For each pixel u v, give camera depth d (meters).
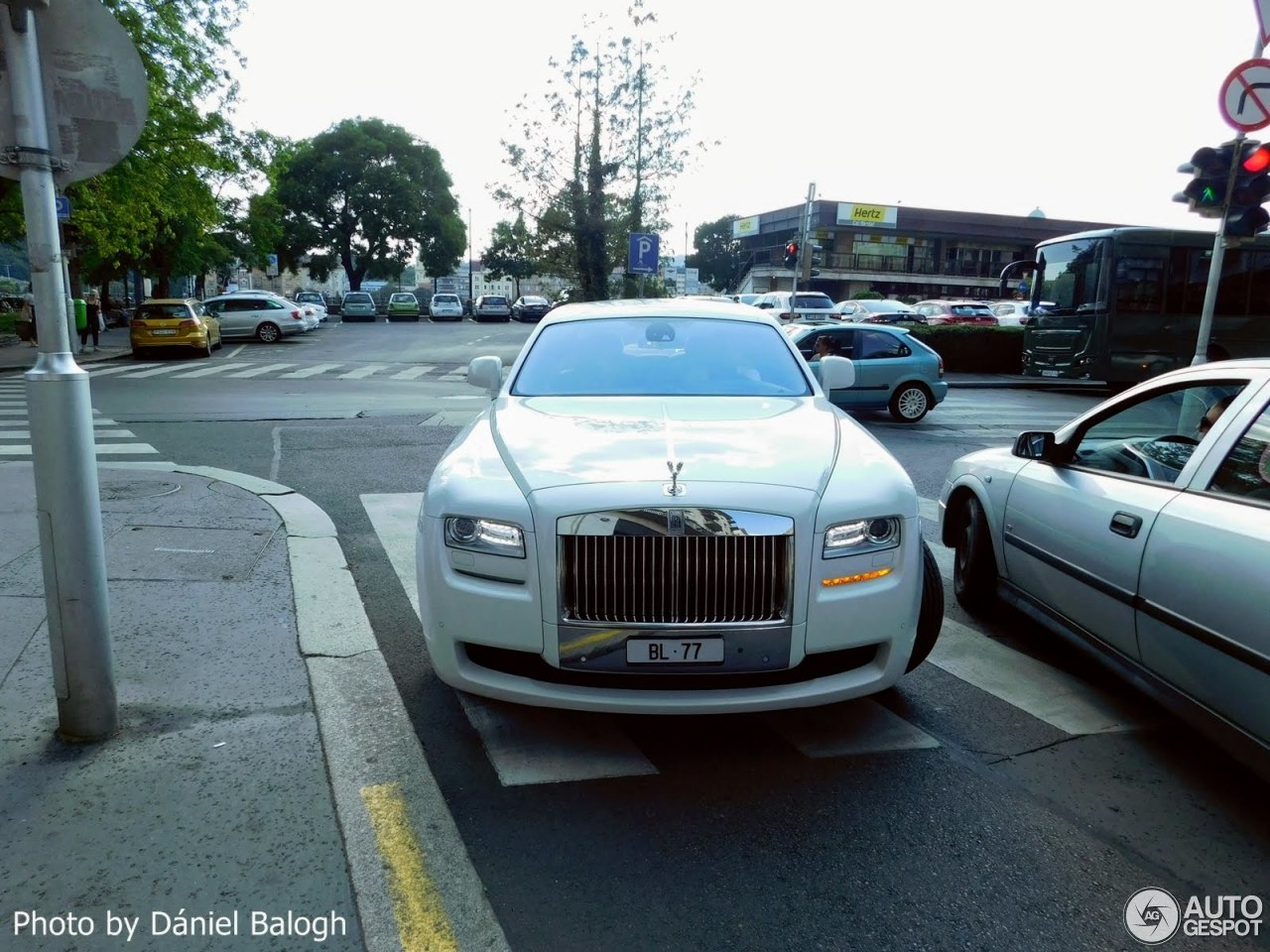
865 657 3.30
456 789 3.09
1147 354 17.25
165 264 37.72
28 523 6.01
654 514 3.03
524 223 23.92
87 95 3.00
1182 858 2.77
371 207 60.28
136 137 3.07
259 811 2.91
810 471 3.29
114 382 16.94
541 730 3.53
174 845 2.72
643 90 22.42
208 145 23.55
